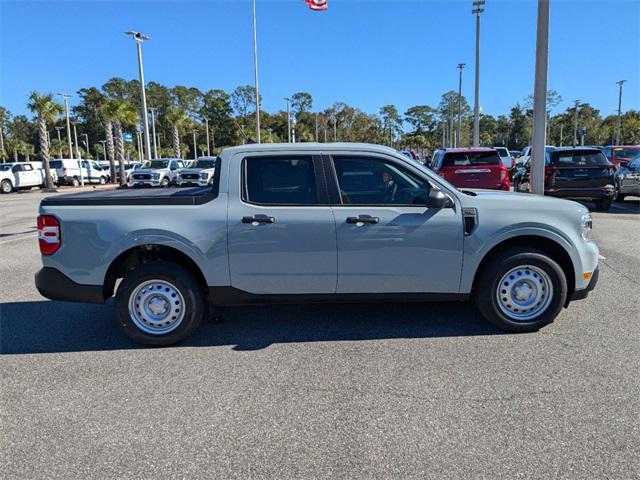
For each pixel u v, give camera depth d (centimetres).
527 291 470
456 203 457
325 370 403
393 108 12356
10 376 403
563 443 294
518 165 2402
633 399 345
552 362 408
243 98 10550
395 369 401
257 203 453
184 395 364
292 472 273
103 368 416
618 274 687
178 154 5241
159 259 482
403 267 456
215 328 507
